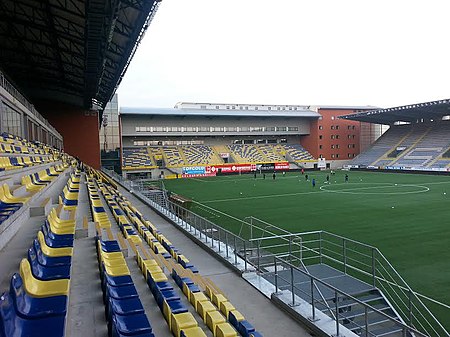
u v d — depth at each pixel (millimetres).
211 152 61406
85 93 28516
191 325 4203
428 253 12789
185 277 6156
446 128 55938
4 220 4656
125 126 56406
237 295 6688
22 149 14812
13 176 8773
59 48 21156
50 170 16312
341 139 66000
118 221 10055
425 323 7816
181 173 54906
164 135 58938
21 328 2783
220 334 4184
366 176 47000
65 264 4422
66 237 5867
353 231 16469
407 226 17172
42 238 5090
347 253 12945
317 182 40375
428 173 48250
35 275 3852
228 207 24438
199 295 5309
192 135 60875
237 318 4828
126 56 19422
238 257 8781
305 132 66625
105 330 3773
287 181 42688
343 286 8328
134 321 3742
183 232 12078
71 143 37344
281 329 5379
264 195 30234
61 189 11773
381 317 7230
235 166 58938
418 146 55938
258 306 6203
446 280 10164
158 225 13516
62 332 2789
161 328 4352
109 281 4578
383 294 8672
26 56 24359
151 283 5422
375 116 57656
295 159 63688
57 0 14977
